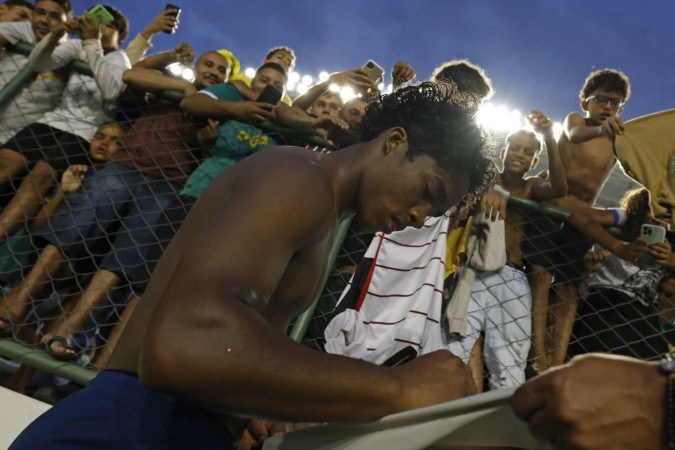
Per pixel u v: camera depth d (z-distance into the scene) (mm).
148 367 939
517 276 2992
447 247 2961
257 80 3475
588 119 3609
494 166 1492
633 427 784
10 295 2779
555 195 3143
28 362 2484
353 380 991
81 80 3326
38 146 3180
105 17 3389
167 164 3080
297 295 1190
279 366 945
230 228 1030
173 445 1059
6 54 3488
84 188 2996
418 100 1341
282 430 2391
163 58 3564
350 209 1322
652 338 2957
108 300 2771
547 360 2924
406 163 1299
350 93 3381
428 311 2629
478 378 2877
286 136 3104
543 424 829
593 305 3021
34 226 2996
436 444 1021
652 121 3320
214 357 923
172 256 1192
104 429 1049
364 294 2658
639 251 2990
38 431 1063
